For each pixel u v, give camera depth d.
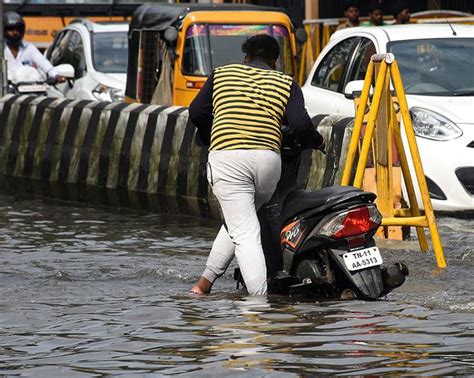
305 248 14.99
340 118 22.83
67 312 14.34
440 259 18.06
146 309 14.44
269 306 14.53
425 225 18.53
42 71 37.50
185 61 33.97
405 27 26.98
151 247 20.66
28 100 31.98
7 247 20.70
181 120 26.56
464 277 16.95
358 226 14.75
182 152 26.22
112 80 38.56
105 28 40.78
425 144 23.27
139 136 27.72
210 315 13.95
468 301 14.71
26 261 19.00
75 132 29.92
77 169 29.67
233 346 12.10
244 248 15.38
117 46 40.22
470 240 20.55
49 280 17.09
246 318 13.67
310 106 27.19
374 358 11.43
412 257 18.84
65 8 47.22
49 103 31.17
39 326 13.49
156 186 26.86
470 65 25.61
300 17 51.78
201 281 15.86
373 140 20.41
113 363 11.51
